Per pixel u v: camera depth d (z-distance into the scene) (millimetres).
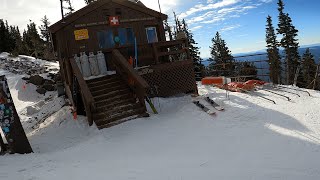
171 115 11195
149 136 8883
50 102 18797
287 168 5762
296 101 11789
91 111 10875
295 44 52281
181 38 14750
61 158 7590
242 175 5504
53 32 14523
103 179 5660
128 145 8242
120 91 12117
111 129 10039
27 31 57594
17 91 24281
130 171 6031
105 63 13656
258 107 10922
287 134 7961
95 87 12156
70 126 11516
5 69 31719
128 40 16031
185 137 8438
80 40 14891
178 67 14617
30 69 31406
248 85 14688
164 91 14328
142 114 11211
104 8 15367
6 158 8023
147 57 14391
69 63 12539
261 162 6145
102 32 15375
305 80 47094
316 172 5508
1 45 52969
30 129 13289
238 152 6863
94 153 7805
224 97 13047
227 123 9398
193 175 5613
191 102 12547
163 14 16922
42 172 6434
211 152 7020
